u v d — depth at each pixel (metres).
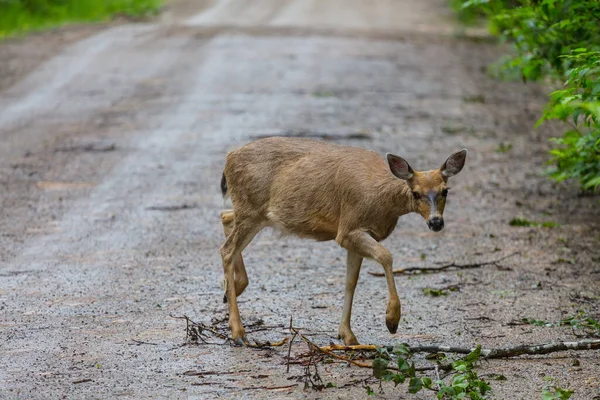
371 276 12.20
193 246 13.29
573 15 12.68
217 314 10.49
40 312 10.49
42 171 17.27
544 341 9.72
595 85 10.47
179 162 17.95
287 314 10.59
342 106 22.95
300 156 9.91
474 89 25.77
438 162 18.06
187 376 8.68
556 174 14.56
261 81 25.86
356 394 8.28
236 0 48.41
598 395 8.25
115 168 17.53
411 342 9.69
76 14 43.25
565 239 13.83
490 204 15.77
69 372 8.74
